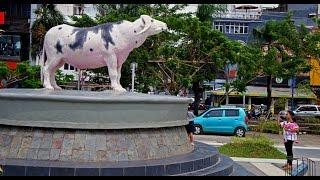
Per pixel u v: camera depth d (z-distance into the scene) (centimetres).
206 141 2212
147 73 3009
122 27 1143
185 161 1000
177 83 2917
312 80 4000
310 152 1964
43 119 987
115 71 1155
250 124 3147
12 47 3831
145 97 1034
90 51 1136
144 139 1031
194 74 2995
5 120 1008
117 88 1170
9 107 1006
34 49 3569
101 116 984
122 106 995
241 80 3206
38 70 2656
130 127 1006
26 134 998
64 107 980
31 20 3859
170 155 1072
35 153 983
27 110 991
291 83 4322
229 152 1683
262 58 3366
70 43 1140
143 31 1138
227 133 2556
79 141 984
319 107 3816
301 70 3394
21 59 3844
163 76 3002
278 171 1354
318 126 2961
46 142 986
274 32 3447
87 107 979
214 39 2889
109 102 981
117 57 1158
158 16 2981
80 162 963
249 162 1532
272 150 1712
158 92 3341
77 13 4219
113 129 998
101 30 1142
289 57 3378
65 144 981
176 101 1082
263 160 1580
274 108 4228
